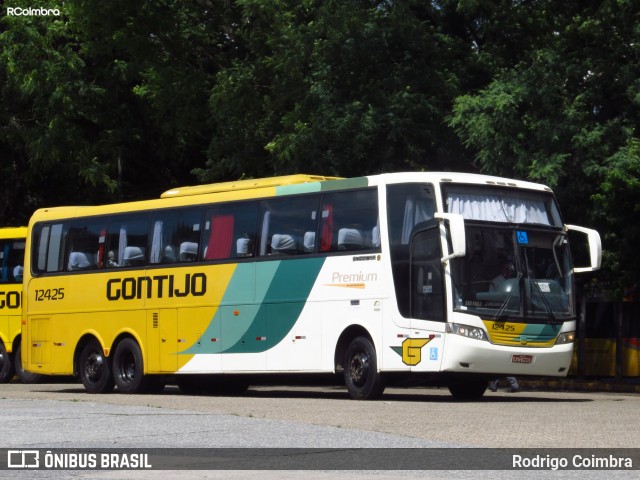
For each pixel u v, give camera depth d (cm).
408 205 2061
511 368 2023
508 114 2691
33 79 3394
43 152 3456
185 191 2459
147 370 2445
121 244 2528
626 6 2781
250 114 3098
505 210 2091
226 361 2305
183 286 2389
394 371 2042
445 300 1992
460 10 2825
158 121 3419
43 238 2700
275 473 1061
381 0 2917
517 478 1050
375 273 2078
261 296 2253
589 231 2159
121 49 3328
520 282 2059
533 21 3016
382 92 2831
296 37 2875
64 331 2619
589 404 2036
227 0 3388
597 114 2858
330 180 2223
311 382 3222
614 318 3738
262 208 2281
